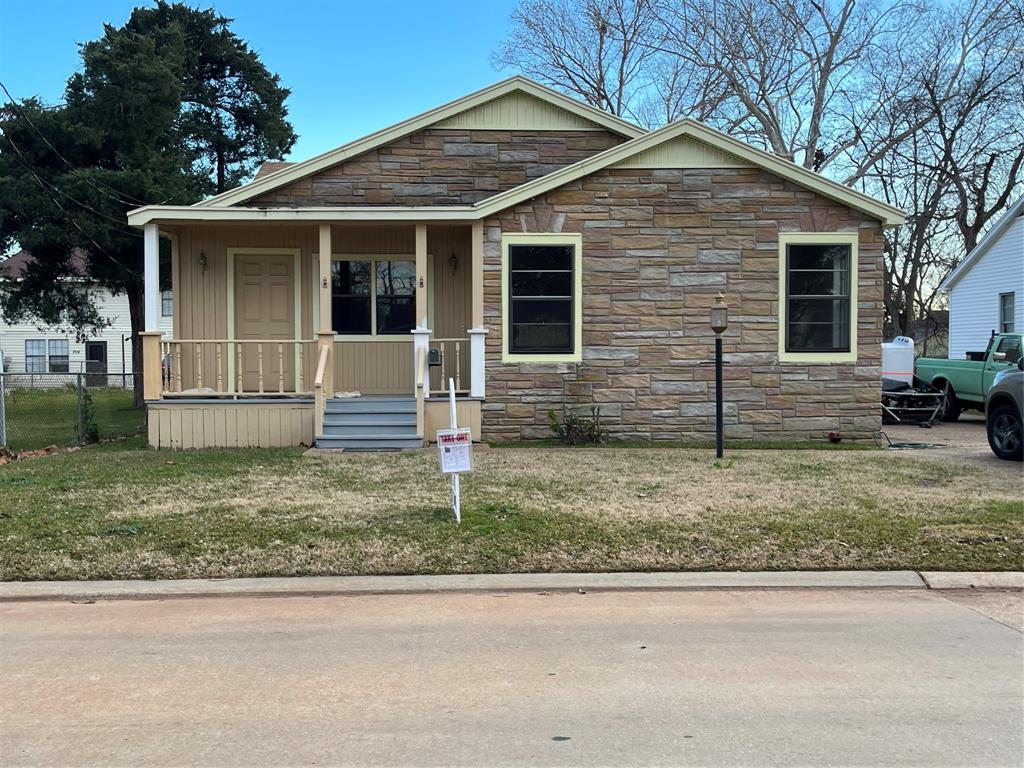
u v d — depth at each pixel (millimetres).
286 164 18141
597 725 3859
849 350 13445
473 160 14281
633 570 6328
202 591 5875
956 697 4188
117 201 22031
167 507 7934
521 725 3857
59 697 4172
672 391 13297
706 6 30984
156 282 12789
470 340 13062
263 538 6875
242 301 14555
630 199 13164
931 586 6105
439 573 6223
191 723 3879
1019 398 11102
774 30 30484
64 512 7691
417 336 12922
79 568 6188
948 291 27094
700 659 4680
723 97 31266
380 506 8016
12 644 4910
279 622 5309
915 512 7863
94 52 22484
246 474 9883
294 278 14594
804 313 13422
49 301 23578
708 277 13266
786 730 3814
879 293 13406
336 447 12133
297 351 13398
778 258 13281
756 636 5066
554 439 13180
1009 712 4016
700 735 3764
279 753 3590
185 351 14445
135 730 3809
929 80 29812
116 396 27438
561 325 13242
